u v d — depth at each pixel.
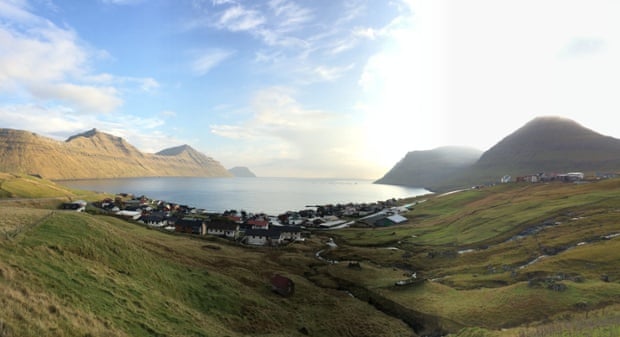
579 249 70.06
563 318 41.91
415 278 74.25
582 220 92.50
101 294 29.39
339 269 82.94
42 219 44.59
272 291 59.22
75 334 19.78
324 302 58.66
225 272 63.22
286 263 89.25
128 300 30.97
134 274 40.34
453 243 104.62
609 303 44.50
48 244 35.81
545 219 102.44
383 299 62.00
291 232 140.25
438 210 195.50
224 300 45.50
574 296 47.47
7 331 16.72
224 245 110.44
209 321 36.56
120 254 43.69
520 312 46.50
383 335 47.88
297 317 49.09
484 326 45.44
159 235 98.56
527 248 81.25
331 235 154.00
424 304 57.22
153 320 29.12
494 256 82.62
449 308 53.47
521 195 163.88
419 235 128.38
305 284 68.12
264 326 42.38
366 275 78.31
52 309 21.41
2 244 30.84
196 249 83.75
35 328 18.06
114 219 105.75
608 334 28.16
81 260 35.78
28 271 26.56
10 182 193.00
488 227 109.81
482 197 197.12
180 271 50.22
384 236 136.38
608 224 84.88
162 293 39.16
